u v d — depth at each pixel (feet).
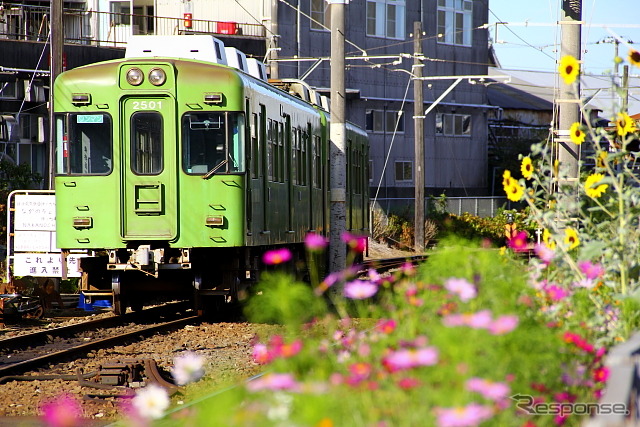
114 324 123.54
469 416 31.09
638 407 36.63
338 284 139.74
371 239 320.70
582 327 49.90
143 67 120.57
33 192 139.03
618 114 62.85
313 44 343.87
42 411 70.38
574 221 66.54
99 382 79.41
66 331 113.39
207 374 84.17
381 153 379.76
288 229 144.46
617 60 63.46
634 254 57.77
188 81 120.26
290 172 145.69
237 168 120.06
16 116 258.98
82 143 121.49
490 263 51.80
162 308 142.61
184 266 119.96
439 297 46.01
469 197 379.35
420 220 305.32
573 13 116.78
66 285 166.09
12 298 125.08
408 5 384.47
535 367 39.99
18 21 281.95
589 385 43.96
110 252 120.88
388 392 35.53
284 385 34.86
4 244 196.65
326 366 42.06
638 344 37.37
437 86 397.39
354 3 365.61
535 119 480.23
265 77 156.76
